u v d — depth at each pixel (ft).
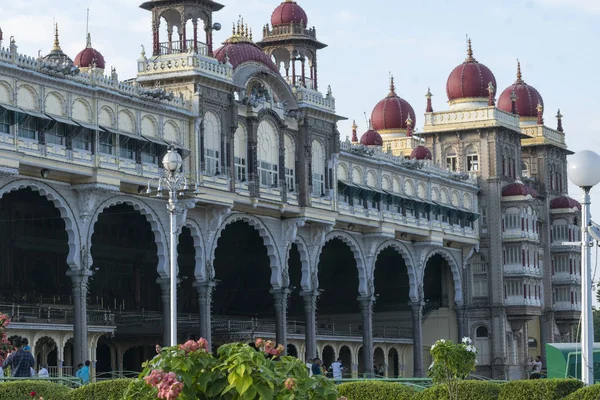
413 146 352.69
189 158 219.20
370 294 279.28
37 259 239.09
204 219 226.99
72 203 197.77
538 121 361.51
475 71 339.98
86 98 198.70
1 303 215.72
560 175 370.94
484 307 323.37
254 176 233.35
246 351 60.59
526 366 330.54
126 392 60.18
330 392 62.08
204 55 224.74
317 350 276.21
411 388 117.39
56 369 208.85
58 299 239.71
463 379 117.08
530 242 328.49
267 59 245.45
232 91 229.25
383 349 303.27
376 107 368.27
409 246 298.56
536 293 331.98
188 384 60.23
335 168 260.62
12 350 144.46
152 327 232.94
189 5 223.51
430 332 324.80
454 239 312.09
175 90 222.28
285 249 247.70
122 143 204.85
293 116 247.70
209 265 226.38
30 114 184.34
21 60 185.06
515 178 337.52
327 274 319.27
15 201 231.09
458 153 333.21
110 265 257.14
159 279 215.72
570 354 157.17
